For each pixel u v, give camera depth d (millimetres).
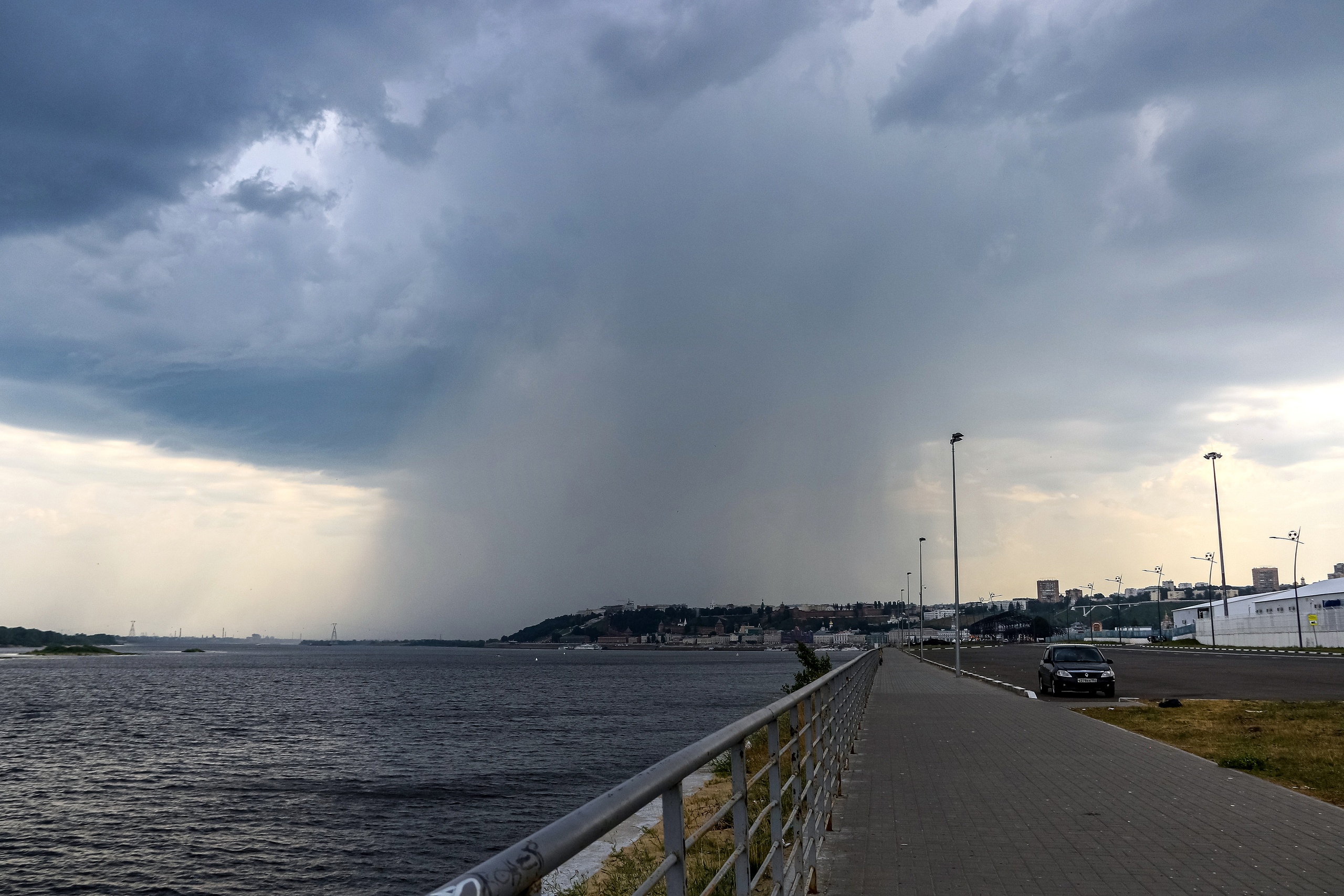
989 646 139125
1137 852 8414
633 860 8984
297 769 37406
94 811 29938
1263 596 105938
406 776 34500
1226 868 7836
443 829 25578
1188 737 18234
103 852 24656
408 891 20312
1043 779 12609
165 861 23672
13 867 23531
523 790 30672
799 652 39500
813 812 7398
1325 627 76250
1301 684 33344
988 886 7387
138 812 29734
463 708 66875
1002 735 18000
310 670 157625
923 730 19172
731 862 4055
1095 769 13547
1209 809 10469
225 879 22000
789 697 6434
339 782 33969
